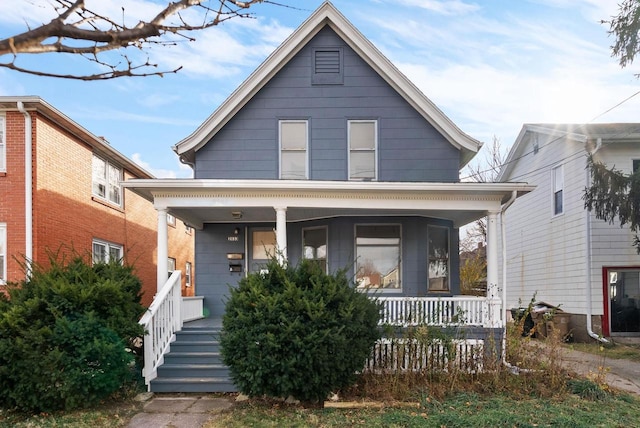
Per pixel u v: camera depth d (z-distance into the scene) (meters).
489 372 7.12
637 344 12.04
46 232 10.55
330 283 6.31
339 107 10.42
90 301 6.33
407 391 6.50
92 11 2.56
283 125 10.45
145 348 7.08
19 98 9.93
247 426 5.44
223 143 10.36
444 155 10.31
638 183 10.16
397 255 10.27
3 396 5.78
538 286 15.70
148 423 5.69
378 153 10.31
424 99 10.20
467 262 23.05
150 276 17.11
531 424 5.40
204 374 7.27
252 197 8.78
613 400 6.50
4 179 10.16
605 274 12.57
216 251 11.12
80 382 5.79
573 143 13.49
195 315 9.70
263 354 5.86
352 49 10.52
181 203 8.74
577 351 11.24
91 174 12.82
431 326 7.50
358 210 9.71
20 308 5.90
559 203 14.41
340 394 6.52
